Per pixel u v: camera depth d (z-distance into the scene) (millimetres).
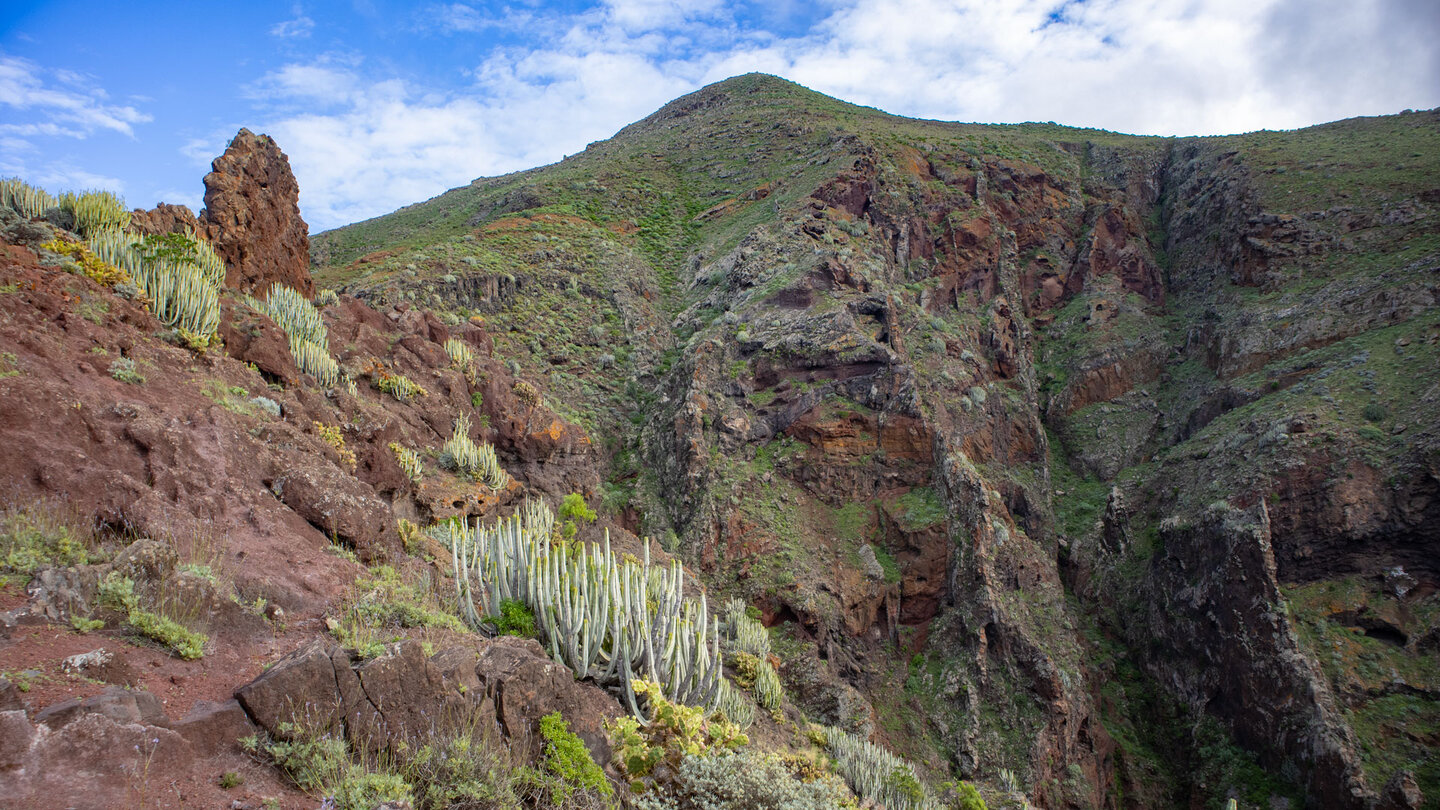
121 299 12156
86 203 13695
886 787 18344
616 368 55312
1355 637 43031
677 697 12391
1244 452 52500
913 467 46375
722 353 50969
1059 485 64062
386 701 6859
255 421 12203
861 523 44562
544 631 11859
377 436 16703
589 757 8336
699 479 44156
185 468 9578
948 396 55562
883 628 41906
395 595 10039
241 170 20297
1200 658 46531
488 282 55062
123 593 6656
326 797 5445
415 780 6523
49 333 10203
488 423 26891
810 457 46562
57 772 4625
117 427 9250
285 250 22109
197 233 17609
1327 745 38000
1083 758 39656
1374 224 65625
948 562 43094
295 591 8969
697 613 13859
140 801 4820
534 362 51562
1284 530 47375
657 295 65812
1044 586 45812
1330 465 47781
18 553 6648
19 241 11781
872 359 48844
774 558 40656
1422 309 55688
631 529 44250
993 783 35438
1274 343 61688
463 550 12438
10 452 7754
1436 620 41938
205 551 8406
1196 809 41906
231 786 5367
